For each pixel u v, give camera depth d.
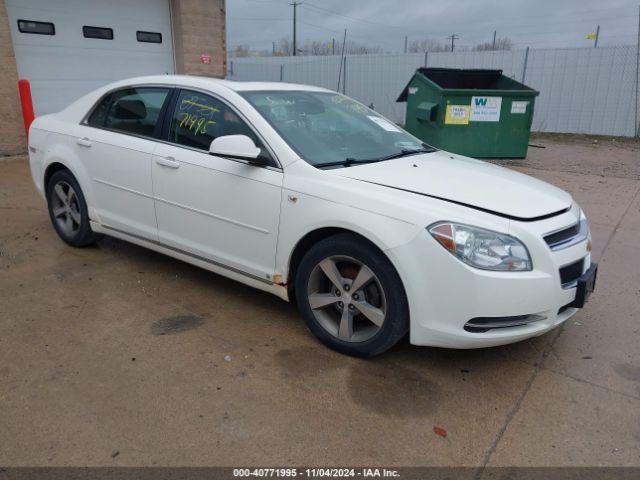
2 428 2.60
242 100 3.70
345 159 3.56
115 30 10.03
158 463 2.41
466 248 2.79
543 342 3.56
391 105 18.48
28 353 3.24
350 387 3.01
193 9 10.84
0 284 4.18
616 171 9.32
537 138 14.01
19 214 5.96
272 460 2.46
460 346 2.92
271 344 3.44
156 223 4.15
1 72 8.31
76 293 4.08
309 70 20.33
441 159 3.92
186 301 4.01
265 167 3.47
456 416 2.80
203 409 2.78
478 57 16.55
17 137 8.70
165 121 4.07
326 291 3.40
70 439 2.54
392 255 2.91
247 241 3.59
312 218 3.21
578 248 3.11
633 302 4.17
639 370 3.26
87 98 4.77
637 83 14.27
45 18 9.02
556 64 15.29
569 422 2.77
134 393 2.89
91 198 4.59
